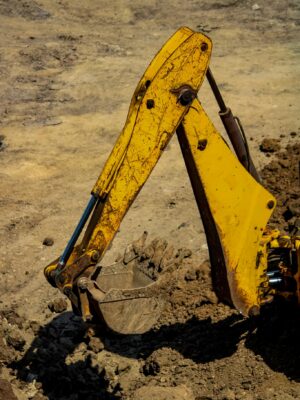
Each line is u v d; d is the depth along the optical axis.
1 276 9.99
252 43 17.00
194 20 18.16
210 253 7.48
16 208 11.43
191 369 8.06
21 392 8.09
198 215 11.04
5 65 15.79
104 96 14.74
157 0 19.02
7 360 8.46
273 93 14.66
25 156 12.79
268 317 8.31
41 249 10.52
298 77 15.28
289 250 7.68
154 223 10.90
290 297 7.69
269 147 12.51
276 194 11.06
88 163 12.62
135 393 7.70
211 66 15.90
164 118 6.71
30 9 18.27
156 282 6.98
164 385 7.95
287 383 7.68
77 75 15.55
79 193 11.81
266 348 8.07
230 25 17.84
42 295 9.62
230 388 7.76
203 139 6.95
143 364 8.38
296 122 13.52
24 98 14.67
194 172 7.07
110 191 6.66
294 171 11.66
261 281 7.56
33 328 8.96
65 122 13.83
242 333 8.36
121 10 18.59
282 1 18.77
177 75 6.67
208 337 8.44
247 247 7.37
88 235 6.72
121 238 10.57
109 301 6.73
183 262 9.91
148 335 8.74
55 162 12.64
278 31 17.52
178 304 9.02
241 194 7.21
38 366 8.39
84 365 8.39
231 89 14.84
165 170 12.30
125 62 16.16
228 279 7.36
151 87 6.63
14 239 10.73
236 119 7.27
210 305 8.91
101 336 8.79
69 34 17.33
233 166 7.12
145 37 17.44
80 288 6.66
